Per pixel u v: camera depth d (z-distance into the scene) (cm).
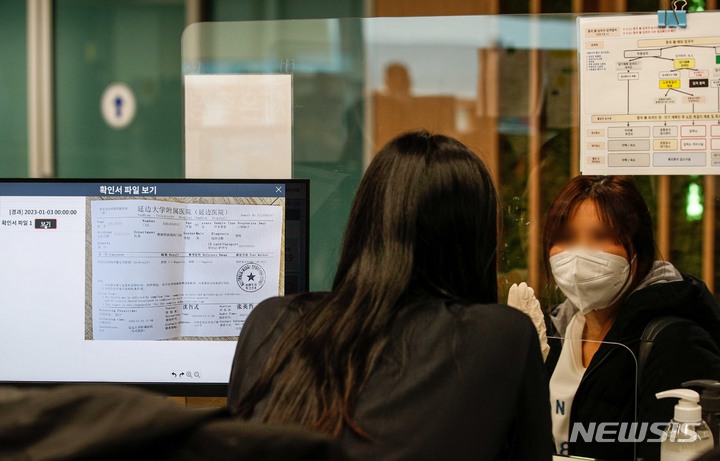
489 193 90
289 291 133
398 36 146
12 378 133
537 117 142
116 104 152
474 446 76
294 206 133
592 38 141
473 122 144
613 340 135
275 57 149
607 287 136
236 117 150
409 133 95
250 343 88
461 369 78
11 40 152
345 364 77
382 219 86
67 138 153
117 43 151
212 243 133
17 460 46
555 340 137
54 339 132
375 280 83
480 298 89
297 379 77
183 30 150
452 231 87
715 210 138
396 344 79
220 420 50
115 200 131
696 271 138
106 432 47
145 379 132
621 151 140
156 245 132
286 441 48
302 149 149
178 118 151
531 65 142
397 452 73
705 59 138
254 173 150
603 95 141
